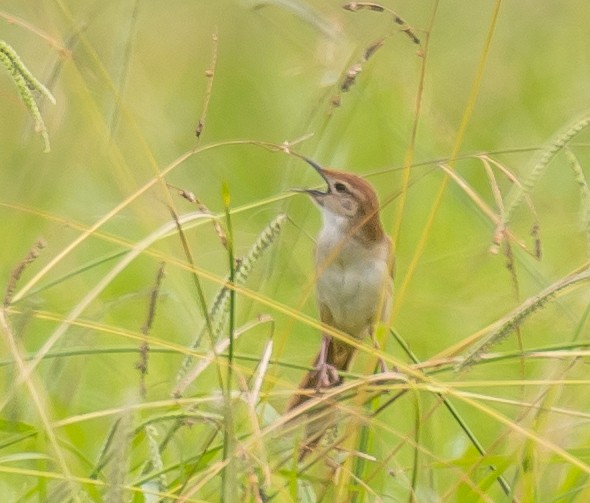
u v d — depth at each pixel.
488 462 8.26
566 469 8.85
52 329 11.52
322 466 8.77
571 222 14.11
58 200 14.35
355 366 11.10
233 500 7.05
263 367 7.73
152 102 15.77
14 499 8.91
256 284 10.47
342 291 10.78
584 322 8.84
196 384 10.70
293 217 12.41
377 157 16.00
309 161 10.87
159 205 13.15
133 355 11.67
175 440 8.88
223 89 17.75
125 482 7.45
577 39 18.25
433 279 13.50
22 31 14.30
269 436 7.96
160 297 10.59
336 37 10.58
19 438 8.13
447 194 15.26
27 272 13.07
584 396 9.49
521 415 8.71
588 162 16.00
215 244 13.63
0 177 14.53
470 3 18.34
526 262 12.07
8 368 8.95
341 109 13.36
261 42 17.91
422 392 9.83
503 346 11.80
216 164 15.70
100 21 13.55
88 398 10.57
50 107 11.43
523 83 17.64
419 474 9.05
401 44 15.41
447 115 16.78
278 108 17.52
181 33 17.59
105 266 13.63
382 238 10.80
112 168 11.58
